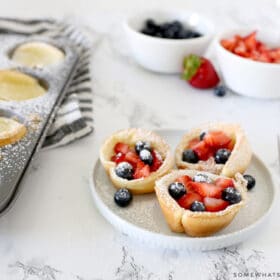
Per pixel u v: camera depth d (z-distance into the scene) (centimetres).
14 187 65
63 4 124
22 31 102
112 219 64
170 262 62
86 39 100
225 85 92
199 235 62
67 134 76
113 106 85
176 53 90
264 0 124
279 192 69
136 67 97
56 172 72
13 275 60
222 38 91
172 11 98
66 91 84
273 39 93
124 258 62
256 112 86
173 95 89
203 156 71
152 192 68
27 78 84
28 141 72
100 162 72
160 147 71
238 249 63
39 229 64
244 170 69
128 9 122
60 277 60
